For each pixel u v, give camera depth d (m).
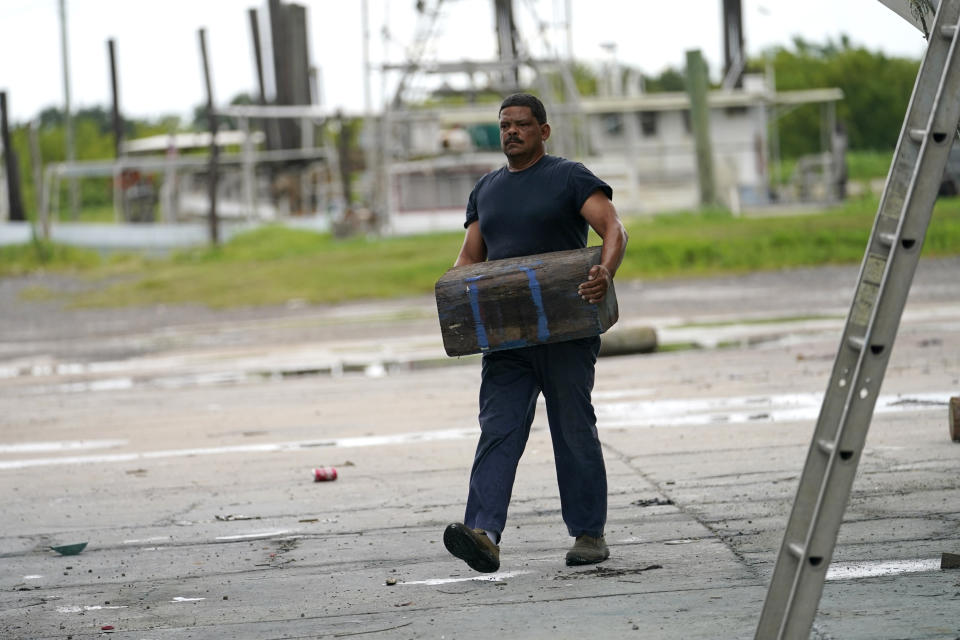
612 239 11.11
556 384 11.42
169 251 114.69
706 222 88.19
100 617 10.93
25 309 76.94
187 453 20.52
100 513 15.70
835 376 7.82
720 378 26.69
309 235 109.69
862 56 184.38
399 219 105.62
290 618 10.63
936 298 47.78
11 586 12.20
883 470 15.57
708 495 14.81
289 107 143.88
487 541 10.51
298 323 56.22
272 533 14.05
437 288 11.23
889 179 7.86
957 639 9.13
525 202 11.48
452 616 10.42
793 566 7.76
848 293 53.50
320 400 27.42
